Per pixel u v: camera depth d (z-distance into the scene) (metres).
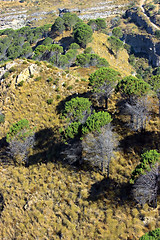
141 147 28.45
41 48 66.81
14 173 32.28
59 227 24.22
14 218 27.08
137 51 142.38
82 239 22.33
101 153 27.03
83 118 32.06
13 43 122.00
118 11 180.00
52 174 29.98
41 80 47.84
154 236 17.08
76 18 121.44
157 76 34.19
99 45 101.69
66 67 65.38
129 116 33.19
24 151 33.44
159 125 30.92
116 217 22.94
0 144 38.56
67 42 102.88
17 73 49.47
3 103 45.97
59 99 43.69
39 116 41.16
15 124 34.06
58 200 26.78
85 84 46.47
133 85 31.20
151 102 33.72
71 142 29.84
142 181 22.06
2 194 30.23
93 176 27.38
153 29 137.62
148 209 22.67
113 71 37.41
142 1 182.50
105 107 37.78
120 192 24.77
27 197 28.56
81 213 24.44
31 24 189.38
